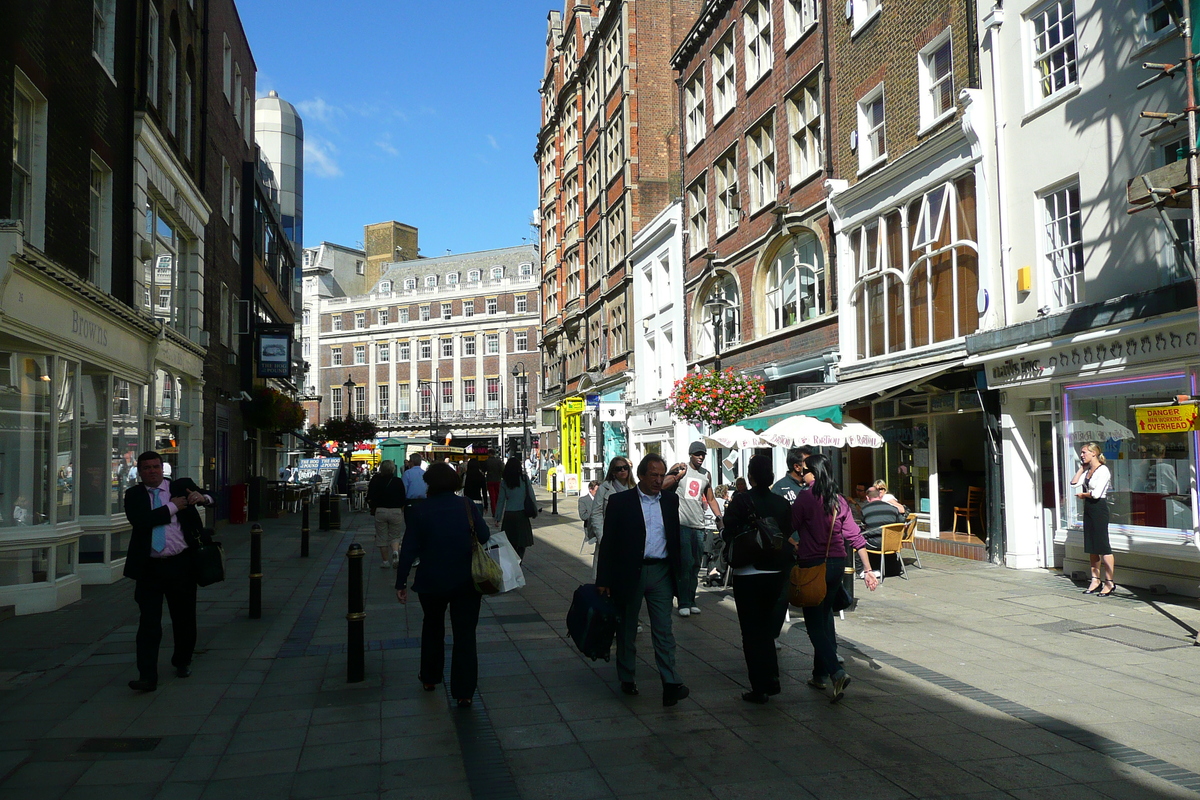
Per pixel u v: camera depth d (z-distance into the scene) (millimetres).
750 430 16109
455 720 6031
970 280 14062
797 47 20328
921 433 15539
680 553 6430
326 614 10500
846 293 17906
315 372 90312
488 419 79938
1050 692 6508
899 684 6770
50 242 11172
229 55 24656
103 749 5492
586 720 5973
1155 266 10344
